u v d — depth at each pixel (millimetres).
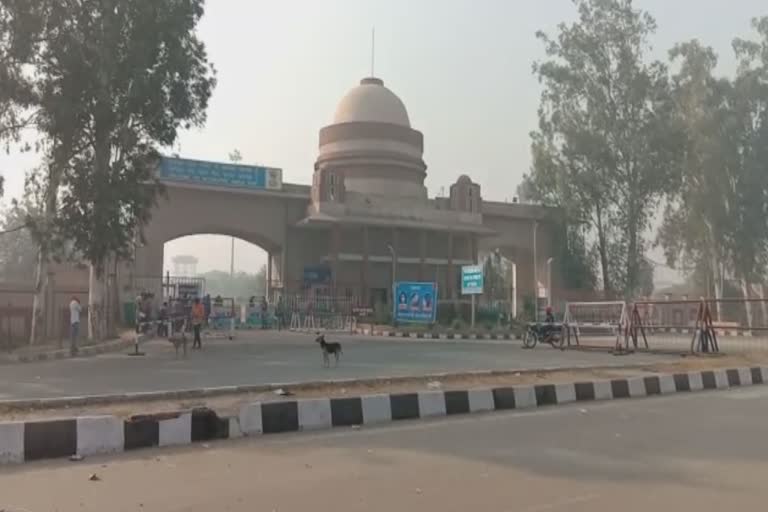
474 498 5527
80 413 8125
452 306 41719
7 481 6180
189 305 31688
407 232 48500
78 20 22422
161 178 41875
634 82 48156
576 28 49656
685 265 50469
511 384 11469
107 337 26562
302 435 8516
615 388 12328
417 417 9852
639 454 7207
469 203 49875
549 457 7059
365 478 6199
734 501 5457
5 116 22969
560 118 49469
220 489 5840
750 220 46188
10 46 21703
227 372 14328
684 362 16078
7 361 18703
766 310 35938
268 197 45812
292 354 19703
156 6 23547
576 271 50594
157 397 9289
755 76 47281
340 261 46469
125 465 6840
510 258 56812
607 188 48500
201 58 25484
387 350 21812
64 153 23344
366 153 49344
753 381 15109
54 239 23359
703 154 46625
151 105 23656
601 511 5184
